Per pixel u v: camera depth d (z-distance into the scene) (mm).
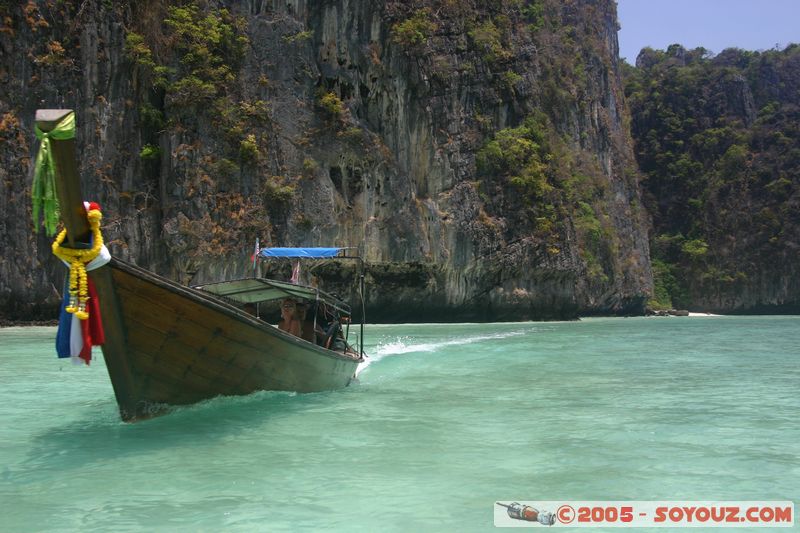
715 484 6137
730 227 68875
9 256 30672
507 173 42906
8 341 21438
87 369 13867
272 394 9875
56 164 6160
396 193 39531
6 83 31781
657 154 74562
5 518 5223
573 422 8664
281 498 5668
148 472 6383
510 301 42094
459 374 13742
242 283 11250
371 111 40656
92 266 7078
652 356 17984
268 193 36000
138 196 34812
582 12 63375
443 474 6344
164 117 35375
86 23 33906
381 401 10203
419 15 41000
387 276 38531
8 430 8055
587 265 50406
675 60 82562
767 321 47281
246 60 37281
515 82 44344
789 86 78125
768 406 9945
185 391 8742
